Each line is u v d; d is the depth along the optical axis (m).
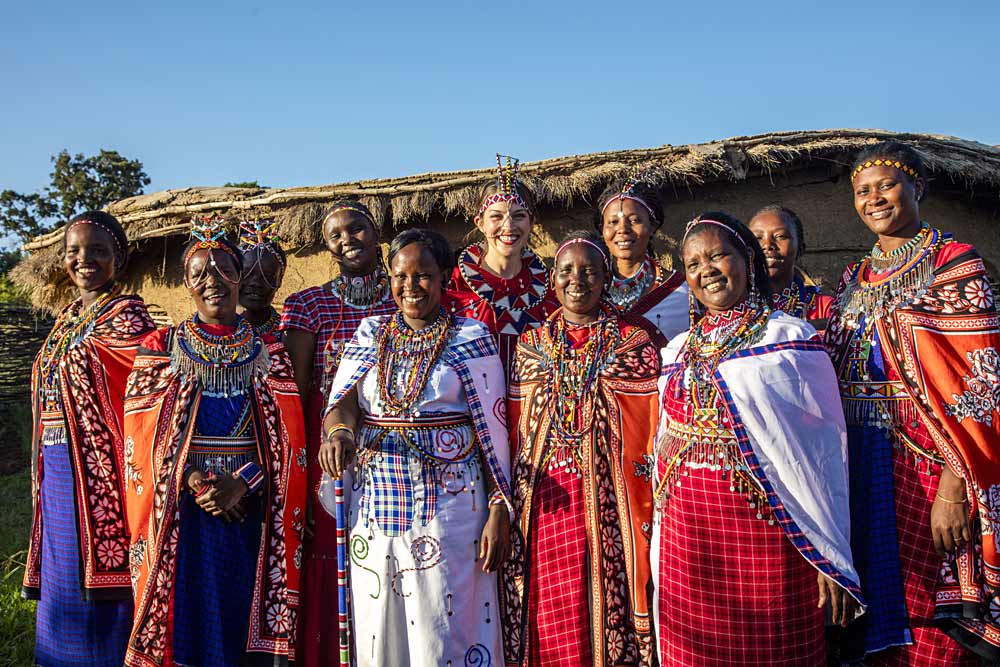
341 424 3.29
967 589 2.96
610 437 3.30
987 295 3.00
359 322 4.08
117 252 4.26
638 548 3.23
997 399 2.92
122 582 3.93
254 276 4.27
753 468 2.86
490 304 4.25
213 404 3.59
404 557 3.16
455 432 3.32
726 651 2.89
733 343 3.00
